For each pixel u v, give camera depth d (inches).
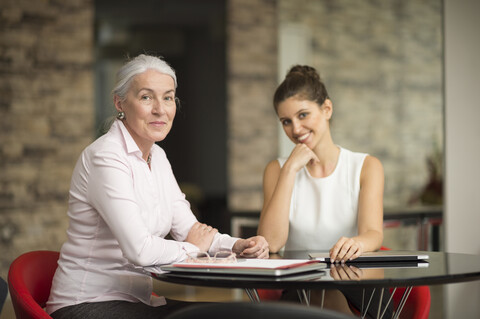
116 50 228.5
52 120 214.2
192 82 246.5
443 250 126.4
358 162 87.1
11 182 208.1
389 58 279.9
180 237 81.7
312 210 87.4
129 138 72.5
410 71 284.8
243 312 35.0
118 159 69.3
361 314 74.5
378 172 85.7
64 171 215.9
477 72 117.5
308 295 71.8
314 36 263.4
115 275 70.3
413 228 136.2
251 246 74.0
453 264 61.8
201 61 247.0
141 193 72.9
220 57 249.6
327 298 77.5
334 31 267.4
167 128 73.5
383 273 55.6
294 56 259.6
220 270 55.6
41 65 212.4
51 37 213.9
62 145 215.6
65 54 216.2
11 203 207.9
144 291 71.7
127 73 72.4
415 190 283.7
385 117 278.7
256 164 255.1
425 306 75.5
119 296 70.3
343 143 268.7
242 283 51.4
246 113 252.5
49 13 213.5
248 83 252.5
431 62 289.9
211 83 248.7
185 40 243.3
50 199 213.8
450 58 116.0
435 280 53.4
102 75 226.5
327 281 50.8
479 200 116.3
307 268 56.7
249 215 136.3
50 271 76.0
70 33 217.2
